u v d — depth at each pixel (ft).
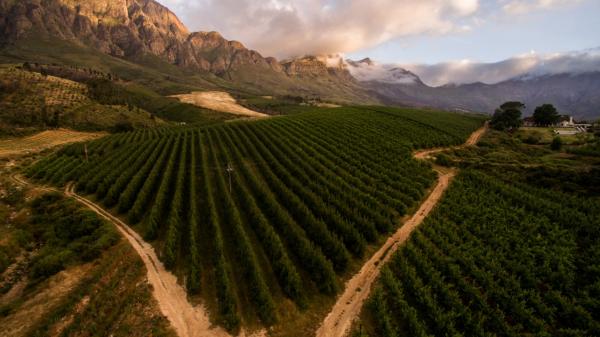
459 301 82.33
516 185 179.01
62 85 444.96
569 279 93.15
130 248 115.14
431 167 217.15
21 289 98.94
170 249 103.50
